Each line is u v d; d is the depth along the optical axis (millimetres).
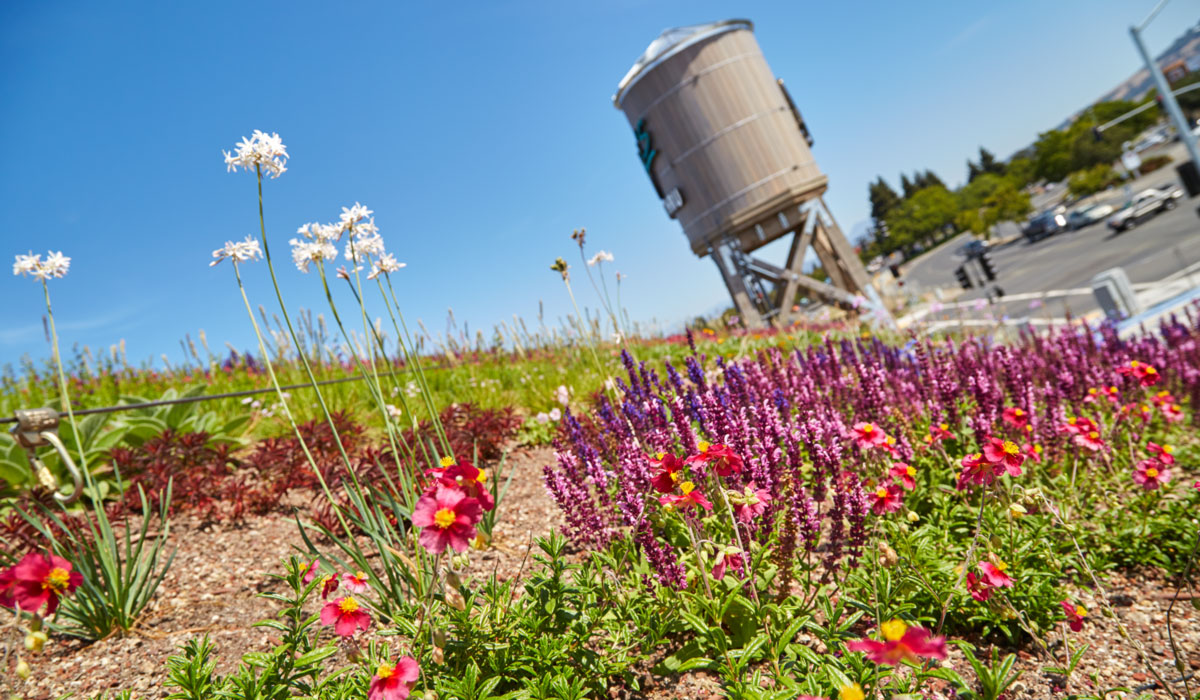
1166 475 3197
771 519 2576
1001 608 2240
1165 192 35625
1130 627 2623
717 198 28875
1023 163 110500
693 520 2238
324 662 2396
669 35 30062
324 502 4031
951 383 3758
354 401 7035
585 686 2184
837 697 1889
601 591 2477
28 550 3289
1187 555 3031
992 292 16062
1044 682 2268
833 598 2541
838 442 2654
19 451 4113
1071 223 45562
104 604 2703
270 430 6297
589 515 2664
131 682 2383
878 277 20984
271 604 2971
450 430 5277
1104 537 3178
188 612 2926
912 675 2031
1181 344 6578
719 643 2092
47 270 2703
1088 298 21266
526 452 5441
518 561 3191
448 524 1773
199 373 9219
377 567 3217
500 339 10328
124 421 5148
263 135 2420
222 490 4348
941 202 103062
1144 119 80562
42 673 2463
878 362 4520
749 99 28266
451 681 1978
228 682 2010
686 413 3162
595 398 4613
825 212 28062
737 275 29156
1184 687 2172
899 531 2762
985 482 2229
